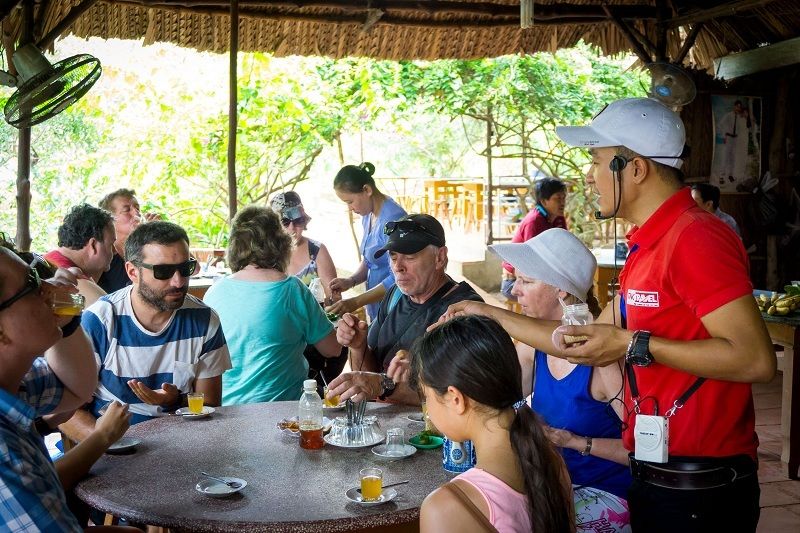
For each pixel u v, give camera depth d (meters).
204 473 2.42
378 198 5.37
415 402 3.16
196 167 9.12
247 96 8.80
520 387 1.79
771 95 7.70
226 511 2.12
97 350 3.13
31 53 4.39
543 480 1.69
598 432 2.60
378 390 2.92
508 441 1.76
